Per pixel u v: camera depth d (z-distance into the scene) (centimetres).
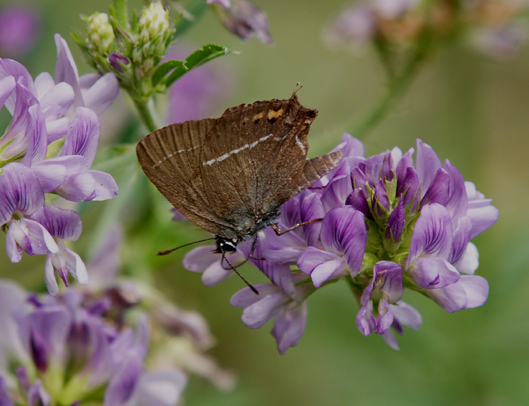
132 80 26
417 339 32
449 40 32
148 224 29
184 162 25
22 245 24
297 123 25
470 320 32
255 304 25
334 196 25
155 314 29
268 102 25
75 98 25
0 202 24
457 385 32
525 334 31
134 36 26
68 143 24
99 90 25
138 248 29
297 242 25
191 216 25
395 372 32
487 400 31
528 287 31
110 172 26
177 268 33
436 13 31
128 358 25
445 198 25
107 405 25
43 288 28
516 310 31
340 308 32
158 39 26
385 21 31
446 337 32
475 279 25
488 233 32
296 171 25
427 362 32
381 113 30
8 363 26
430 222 24
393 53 32
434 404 31
